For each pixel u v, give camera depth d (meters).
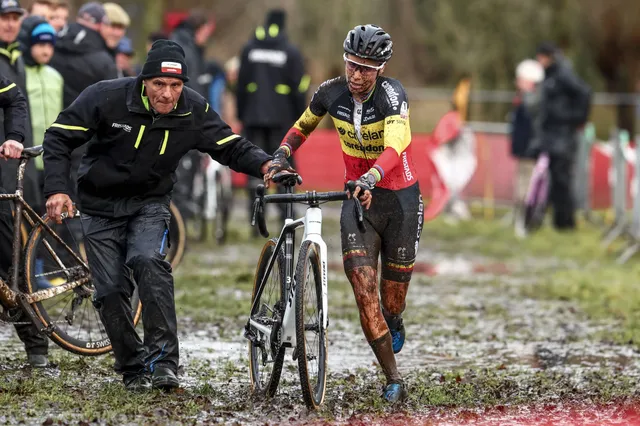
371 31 15.44
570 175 43.78
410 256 16.50
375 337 15.95
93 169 15.88
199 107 16.02
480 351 20.94
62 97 24.77
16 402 15.05
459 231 43.94
